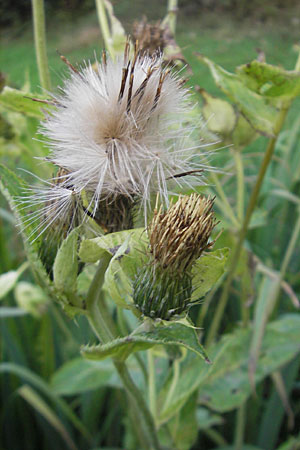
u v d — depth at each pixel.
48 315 0.31
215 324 0.24
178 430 0.21
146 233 0.15
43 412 0.29
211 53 0.75
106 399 0.34
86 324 0.25
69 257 0.16
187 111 0.16
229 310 0.31
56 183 0.16
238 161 0.23
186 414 0.21
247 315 0.25
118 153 0.15
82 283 0.21
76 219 0.16
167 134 0.15
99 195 0.15
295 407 0.32
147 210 0.16
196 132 0.17
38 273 0.16
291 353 0.23
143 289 0.15
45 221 0.16
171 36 0.19
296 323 0.24
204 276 0.16
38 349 0.33
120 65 0.15
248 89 0.19
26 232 0.16
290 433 0.32
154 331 0.14
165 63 0.18
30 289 0.27
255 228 0.37
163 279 0.15
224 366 0.23
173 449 0.21
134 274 0.15
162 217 0.15
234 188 0.37
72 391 0.26
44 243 0.16
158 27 0.19
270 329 0.24
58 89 0.16
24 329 0.33
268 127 0.20
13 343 0.31
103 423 0.34
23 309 0.28
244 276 0.24
